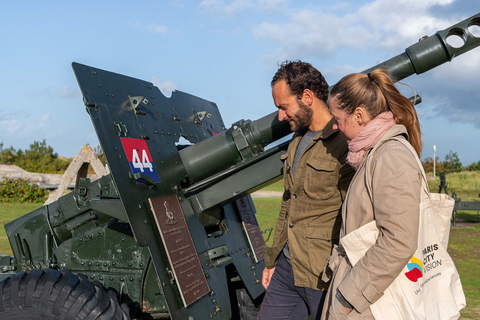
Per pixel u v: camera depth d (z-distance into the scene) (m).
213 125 4.43
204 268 3.22
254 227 4.36
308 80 2.58
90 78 2.93
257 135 3.31
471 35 2.92
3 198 15.77
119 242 3.21
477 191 20.70
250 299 4.16
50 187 18.02
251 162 3.29
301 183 2.60
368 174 1.92
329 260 2.11
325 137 2.51
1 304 2.64
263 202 15.12
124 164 2.82
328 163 2.49
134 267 3.16
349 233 1.91
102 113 2.86
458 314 1.93
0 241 8.09
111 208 2.85
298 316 2.80
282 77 2.62
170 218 2.98
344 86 2.06
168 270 2.83
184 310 2.82
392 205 1.79
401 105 2.02
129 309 3.03
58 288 2.65
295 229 2.63
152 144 3.19
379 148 1.94
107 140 2.78
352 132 2.09
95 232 3.26
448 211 2.02
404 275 1.85
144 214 2.81
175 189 3.23
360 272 1.81
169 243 2.88
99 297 2.70
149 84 3.58
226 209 4.00
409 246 1.76
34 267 3.70
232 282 4.21
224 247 3.67
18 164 33.88
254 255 4.11
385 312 1.83
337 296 1.91
